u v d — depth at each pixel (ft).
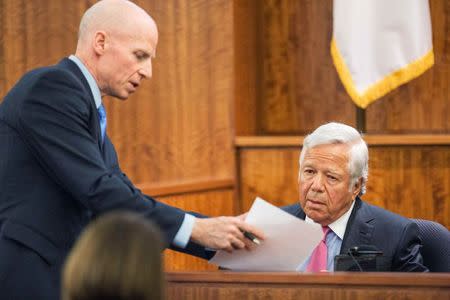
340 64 42.01
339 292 18.25
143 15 21.59
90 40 21.20
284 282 18.56
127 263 9.64
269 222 18.84
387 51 41.52
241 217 19.98
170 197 40.19
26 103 19.38
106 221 9.88
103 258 9.67
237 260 19.70
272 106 47.80
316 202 24.36
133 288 9.59
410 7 41.34
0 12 40.34
